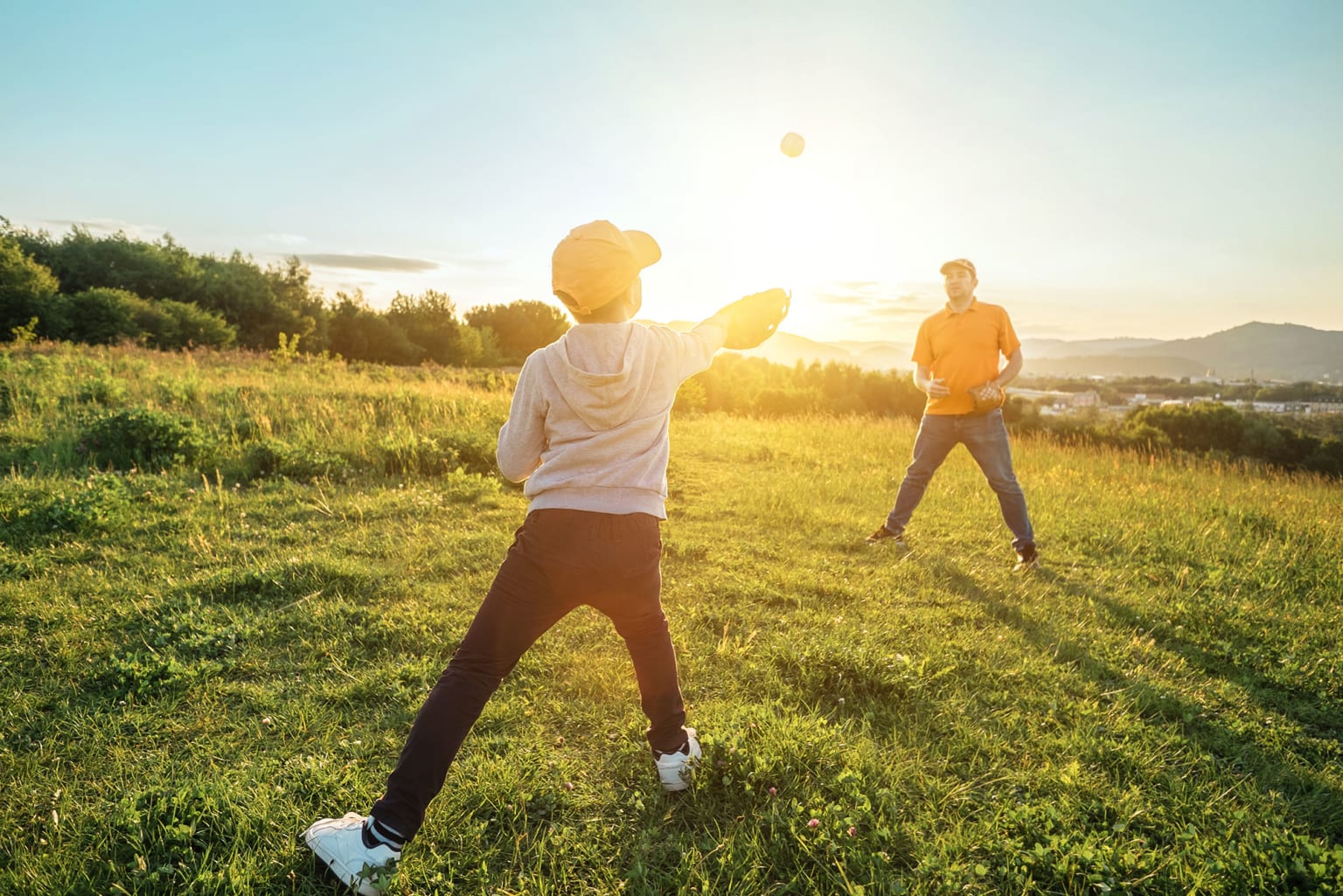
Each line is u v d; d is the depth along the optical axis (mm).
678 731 2188
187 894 1774
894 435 11586
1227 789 2371
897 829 2094
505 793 2219
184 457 6633
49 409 8055
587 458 1840
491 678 1878
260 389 10547
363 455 7016
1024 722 2775
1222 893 1881
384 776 2291
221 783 2199
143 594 3705
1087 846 1996
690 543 4934
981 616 3896
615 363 1855
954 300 4996
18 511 4789
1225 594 4543
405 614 3549
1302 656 3531
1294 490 9070
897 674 2959
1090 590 4469
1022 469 9508
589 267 1812
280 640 3293
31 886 1787
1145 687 3111
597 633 3365
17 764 2330
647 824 2135
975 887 1901
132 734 2535
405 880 1858
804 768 2316
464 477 6551
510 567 1876
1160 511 6863
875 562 4840
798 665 3064
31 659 3037
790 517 5871
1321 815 2312
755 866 1936
